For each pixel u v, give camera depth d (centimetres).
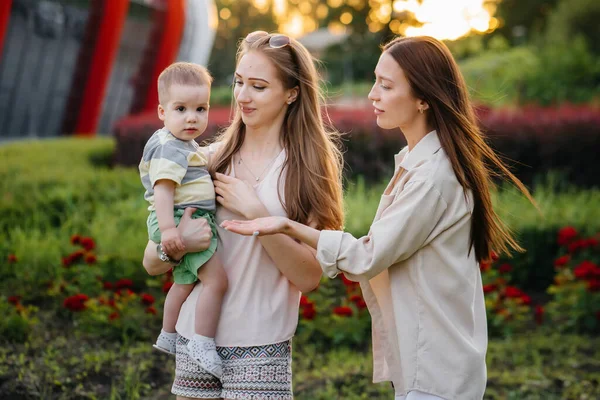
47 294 586
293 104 297
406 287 273
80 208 783
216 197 292
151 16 1692
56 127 1816
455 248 273
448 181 268
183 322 288
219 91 2520
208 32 1792
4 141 1590
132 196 832
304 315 547
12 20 1622
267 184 292
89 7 1669
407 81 272
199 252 282
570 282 637
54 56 1756
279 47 288
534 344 580
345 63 4103
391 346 282
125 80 1991
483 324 283
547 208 764
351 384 486
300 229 270
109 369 477
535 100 1758
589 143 949
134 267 605
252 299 283
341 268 269
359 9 4169
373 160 935
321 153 296
